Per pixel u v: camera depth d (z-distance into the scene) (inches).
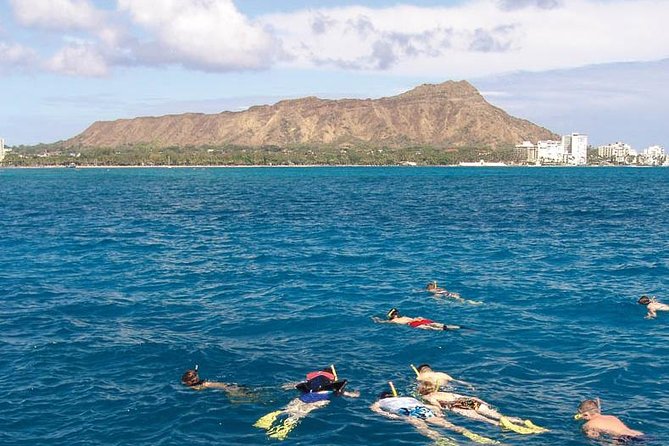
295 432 478.3
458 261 1229.7
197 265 1213.1
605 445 451.2
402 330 746.8
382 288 984.3
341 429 482.0
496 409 515.2
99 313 834.2
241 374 601.3
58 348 674.8
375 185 4977.9
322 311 839.1
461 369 611.5
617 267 1146.7
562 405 522.3
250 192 3939.5
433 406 522.3
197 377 574.6
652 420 490.3
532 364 622.8
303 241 1550.2
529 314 815.7
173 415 506.9
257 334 735.1
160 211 2507.4
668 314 805.2
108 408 520.7
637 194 3580.2
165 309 856.3
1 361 632.4
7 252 1392.7
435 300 899.4
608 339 701.3
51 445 457.4
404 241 1531.7
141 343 692.7
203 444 458.0
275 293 956.6
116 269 1174.3
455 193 3722.9
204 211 2492.6
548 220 2018.9
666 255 1279.5
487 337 714.8
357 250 1389.0
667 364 615.5
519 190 4104.3
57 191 4210.1
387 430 480.4
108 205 2864.2
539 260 1232.8
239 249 1424.7
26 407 521.7
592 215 2188.7
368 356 653.9
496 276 1072.2
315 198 3267.7
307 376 579.8
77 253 1378.0
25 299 917.8
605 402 526.0
